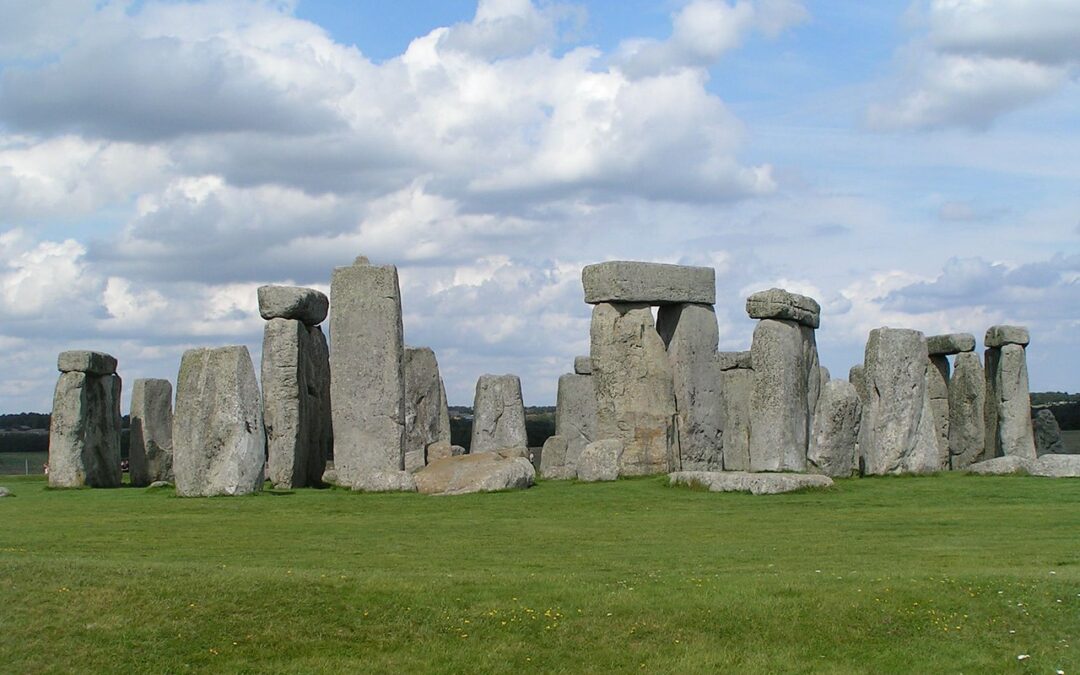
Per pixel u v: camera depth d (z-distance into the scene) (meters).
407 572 19.64
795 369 37.66
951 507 28.38
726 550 22.34
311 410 36.66
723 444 40.19
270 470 35.25
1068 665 16.70
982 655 16.97
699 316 38.81
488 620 17.50
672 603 18.03
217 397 31.86
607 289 37.81
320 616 17.48
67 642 16.55
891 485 32.59
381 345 35.12
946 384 46.06
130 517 27.27
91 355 40.31
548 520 26.48
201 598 17.67
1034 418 51.78
